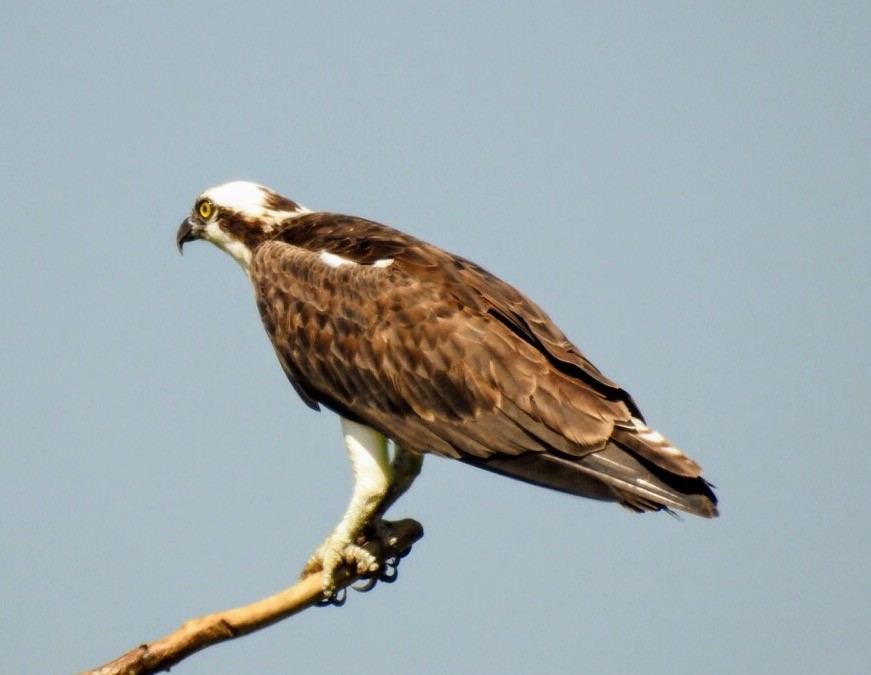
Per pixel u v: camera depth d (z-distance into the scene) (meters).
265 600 10.38
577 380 12.11
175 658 9.97
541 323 12.66
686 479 11.33
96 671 9.73
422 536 13.05
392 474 13.04
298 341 13.45
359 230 14.05
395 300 12.90
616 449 11.66
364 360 12.94
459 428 12.38
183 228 15.40
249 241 14.91
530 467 12.02
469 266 13.30
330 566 12.62
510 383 12.14
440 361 12.48
